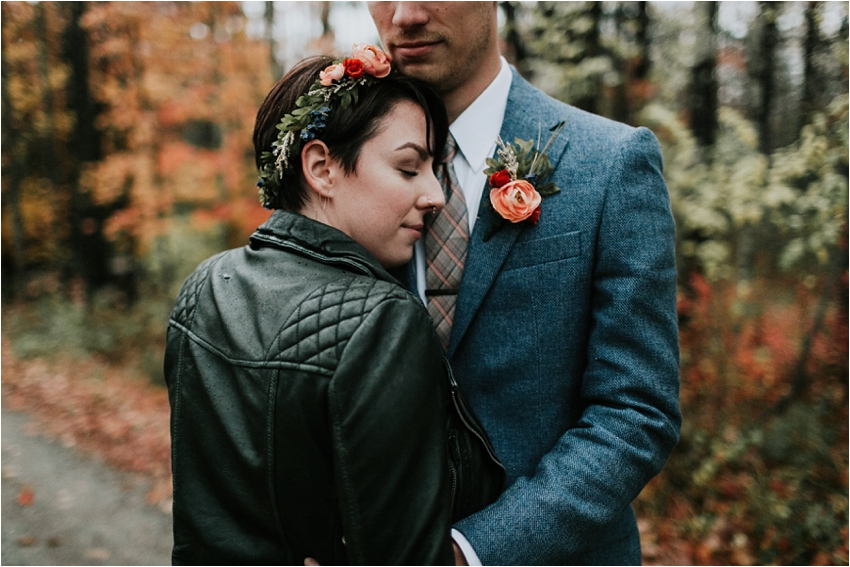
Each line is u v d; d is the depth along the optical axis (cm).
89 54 760
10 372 696
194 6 666
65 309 834
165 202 721
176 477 101
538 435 118
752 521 331
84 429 542
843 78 404
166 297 851
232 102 676
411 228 105
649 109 434
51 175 930
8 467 461
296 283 93
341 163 101
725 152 419
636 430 105
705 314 413
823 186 369
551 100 131
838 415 379
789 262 395
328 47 648
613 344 110
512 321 119
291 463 86
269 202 112
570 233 115
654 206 113
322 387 83
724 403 394
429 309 124
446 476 89
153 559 342
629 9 461
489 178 118
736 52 497
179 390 101
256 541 93
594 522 104
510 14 461
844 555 303
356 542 81
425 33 116
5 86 809
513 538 100
